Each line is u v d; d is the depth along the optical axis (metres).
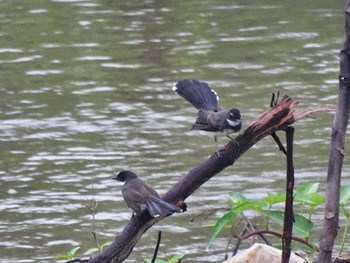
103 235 12.00
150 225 6.76
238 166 14.55
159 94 18.84
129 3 28.50
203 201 12.95
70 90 19.19
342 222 11.58
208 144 15.57
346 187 7.36
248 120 16.39
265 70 20.44
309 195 7.20
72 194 13.45
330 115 17.34
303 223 7.34
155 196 6.83
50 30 24.94
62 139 16.00
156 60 21.66
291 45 22.86
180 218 12.57
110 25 25.44
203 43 23.23
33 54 22.44
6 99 18.55
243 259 7.57
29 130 16.53
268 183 13.66
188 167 14.45
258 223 11.59
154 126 16.70
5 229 12.30
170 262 7.81
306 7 27.45
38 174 14.30
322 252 5.88
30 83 19.80
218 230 7.10
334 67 20.53
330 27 24.75
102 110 17.75
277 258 7.51
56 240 11.93
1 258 11.35
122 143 15.74
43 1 28.77
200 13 26.89
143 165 14.58
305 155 14.98
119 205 13.02
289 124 6.58
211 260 11.12
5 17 26.62
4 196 13.43
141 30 24.83
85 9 27.64
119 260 6.73
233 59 21.53
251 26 25.06
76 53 22.48
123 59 21.81
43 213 12.81
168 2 28.61
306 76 19.77
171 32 24.52
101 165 14.67
